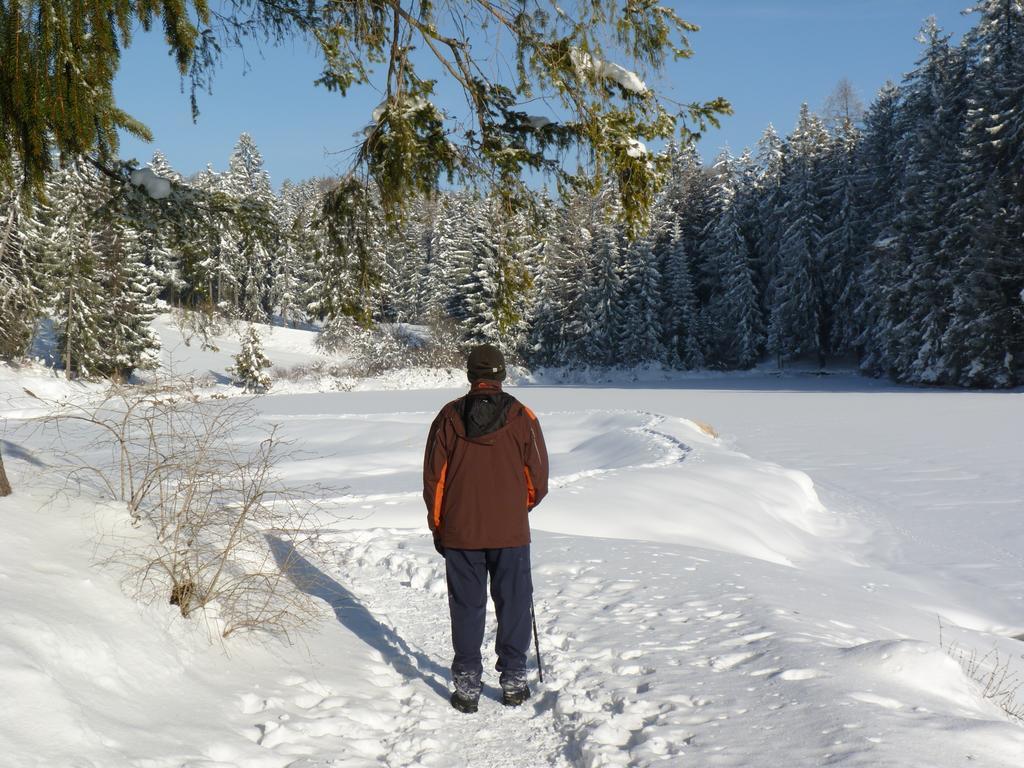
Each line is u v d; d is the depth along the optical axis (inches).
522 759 120.3
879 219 2138.3
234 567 186.4
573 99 185.9
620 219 194.4
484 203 207.2
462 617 143.3
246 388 1784.0
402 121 178.9
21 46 140.5
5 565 136.0
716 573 247.9
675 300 2561.5
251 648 154.0
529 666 163.8
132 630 133.8
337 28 191.2
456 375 2150.6
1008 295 1626.5
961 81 1839.3
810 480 547.2
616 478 465.4
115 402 200.2
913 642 148.7
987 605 305.0
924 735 108.7
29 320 1119.0
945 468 612.4
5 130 154.0
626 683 144.8
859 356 2342.5
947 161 1770.4
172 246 188.7
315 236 197.2
